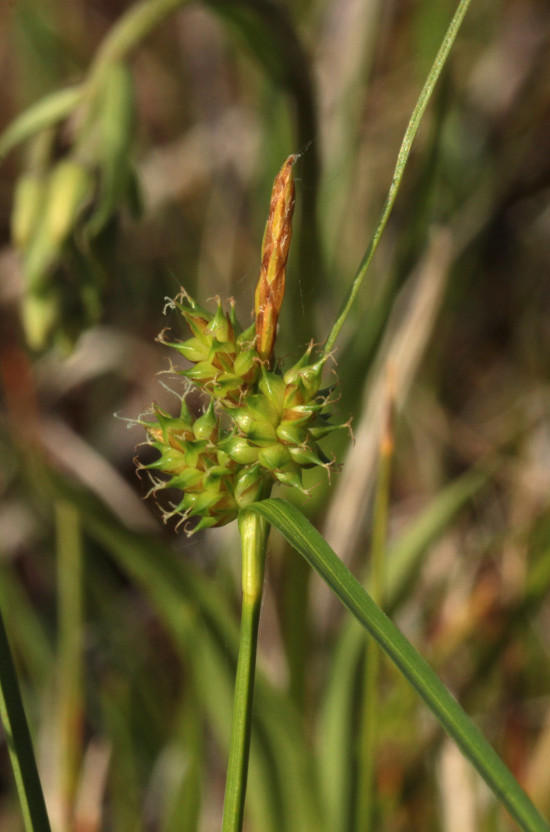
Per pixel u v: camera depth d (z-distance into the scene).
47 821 0.19
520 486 0.37
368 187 0.42
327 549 0.18
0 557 0.34
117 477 0.39
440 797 0.29
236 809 0.19
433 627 0.36
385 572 0.31
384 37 0.45
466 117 0.45
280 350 0.31
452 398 0.47
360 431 0.32
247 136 0.46
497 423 0.45
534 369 0.46
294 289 0.30
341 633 0.29
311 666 0.35
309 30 0.45
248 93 0.48
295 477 0.19
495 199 0.41
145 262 0.48
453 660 0.35
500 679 0.33
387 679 0.35
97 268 0.26
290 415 0.19
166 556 0.26
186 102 0.53
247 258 0.46
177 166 0.49
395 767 0.31
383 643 0.18
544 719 0.32
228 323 0.19
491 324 0.48
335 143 0.40
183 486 0.19
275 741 0.27
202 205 0.49
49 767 0.32
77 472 0.39
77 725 0.31
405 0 0.46
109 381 0.46
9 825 0.34
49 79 0.51
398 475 0.43
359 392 0.29
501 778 0.17
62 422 0.40
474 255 0.40
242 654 0.19
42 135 0.27
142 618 0.40
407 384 0.34
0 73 0.54
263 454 0.19
